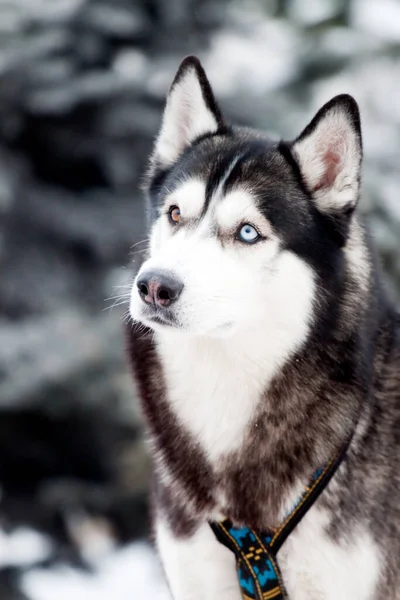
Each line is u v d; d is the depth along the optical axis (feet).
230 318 12.52
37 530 26.99
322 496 12.59
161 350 13.47
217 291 12.39
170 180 14.05
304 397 12.89
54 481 28.25
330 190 13.32
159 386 13.56
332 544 12.51
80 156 32.09
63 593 24.35
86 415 27.58
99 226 30.96
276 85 33.45
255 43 34.65
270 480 12.80
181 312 12.20
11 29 30.17
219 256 12.71
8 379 26.21
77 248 31.91
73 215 31.12
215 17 33.99
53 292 30.66
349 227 13.30
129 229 31.09
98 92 29.37
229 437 13.02
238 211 12.96
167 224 13.57
